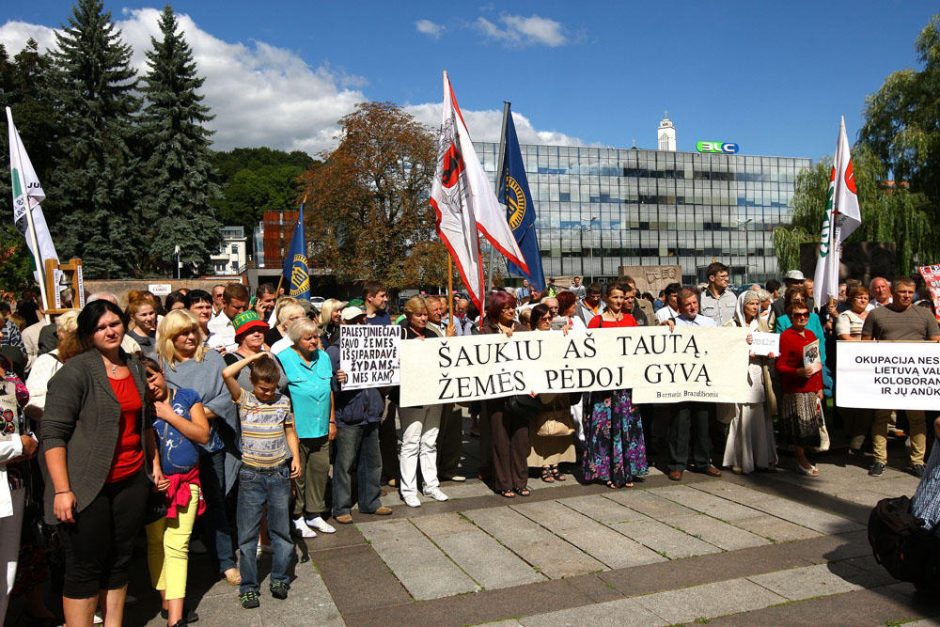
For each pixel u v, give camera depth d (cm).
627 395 695
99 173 3250
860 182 2872
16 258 2328
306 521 575
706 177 9206
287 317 596
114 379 361
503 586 461
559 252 8462
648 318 1031
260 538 525
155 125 3488
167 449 408
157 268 3553
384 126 4156
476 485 718
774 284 1021
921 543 413
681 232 9050
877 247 1373
